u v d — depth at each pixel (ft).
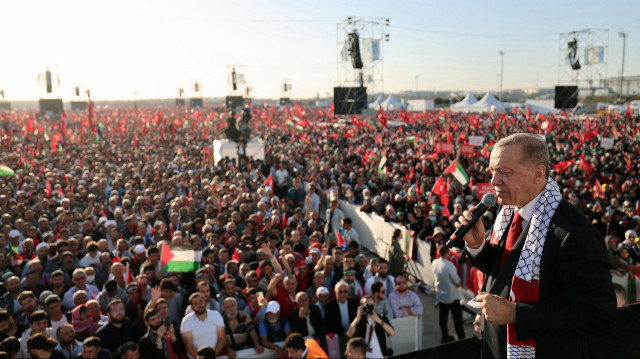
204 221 41.52
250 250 33.47
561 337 4.39
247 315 22.93
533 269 4.68
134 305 24.12
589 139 100.32
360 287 26.37
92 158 87.71
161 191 55.16
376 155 80.74
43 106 226.99
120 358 20.56
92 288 27.63
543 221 4.72
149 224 40.57
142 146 128.16
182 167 79.25
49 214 46.24
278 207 47.42
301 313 22.67
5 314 21.02
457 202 46.85
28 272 28.66
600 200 46.52
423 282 38.96
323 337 22.72
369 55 168.55
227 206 45.14
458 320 28.55
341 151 100.99
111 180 67.77
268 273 27.94
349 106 172.55
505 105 285.43
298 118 140.56
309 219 46.78
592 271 4.33
